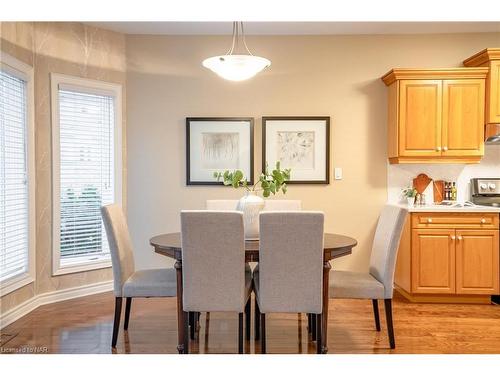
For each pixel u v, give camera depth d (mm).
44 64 3738
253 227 2900
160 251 2770
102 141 4184
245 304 2775
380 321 3350
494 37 4281
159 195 4359
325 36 4328
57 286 3871
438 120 3951
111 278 4250
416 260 3816
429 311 3604
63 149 3928
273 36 4332
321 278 2477
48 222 3805
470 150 3945
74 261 4012
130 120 4328
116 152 4246
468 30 4211
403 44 4309
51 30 3770
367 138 4340
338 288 2812
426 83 3945
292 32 4250
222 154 4332
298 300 2496
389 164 4340
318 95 4336
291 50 4336
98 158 4156
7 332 3078
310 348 2789
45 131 3764
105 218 2807
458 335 3043
